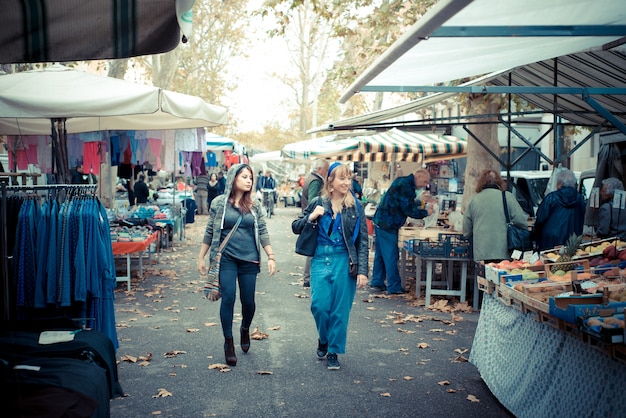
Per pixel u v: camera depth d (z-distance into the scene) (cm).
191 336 760
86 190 574
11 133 1097
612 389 361
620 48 630
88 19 381
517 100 1259
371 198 2245
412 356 677
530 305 461
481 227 838
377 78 584
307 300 995
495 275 551
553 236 823
